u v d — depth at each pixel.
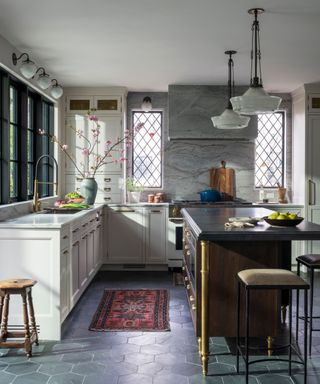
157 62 5.36
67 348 3.67
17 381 3.06
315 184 6.66
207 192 6.94
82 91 6.76
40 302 3.86
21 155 5.19
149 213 6.71
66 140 6.77
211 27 4.14
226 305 3.45
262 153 7.38
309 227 3.41
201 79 6.24
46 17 3.87
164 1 3.54
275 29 4.20
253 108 3.60
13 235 3.86
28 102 5.67
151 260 6.71
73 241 4.45
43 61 5.29
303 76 6.09
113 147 6.79
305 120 6.63
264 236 3.15
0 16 3.84
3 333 3.61
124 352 3.59
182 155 7.27
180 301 5.07
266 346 3.73
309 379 3.12
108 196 6.82
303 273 6.61
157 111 7.30
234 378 3.14
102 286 5.78
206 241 3.22
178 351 3.62
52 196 6.32
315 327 4.19
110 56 5.10
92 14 3.81
